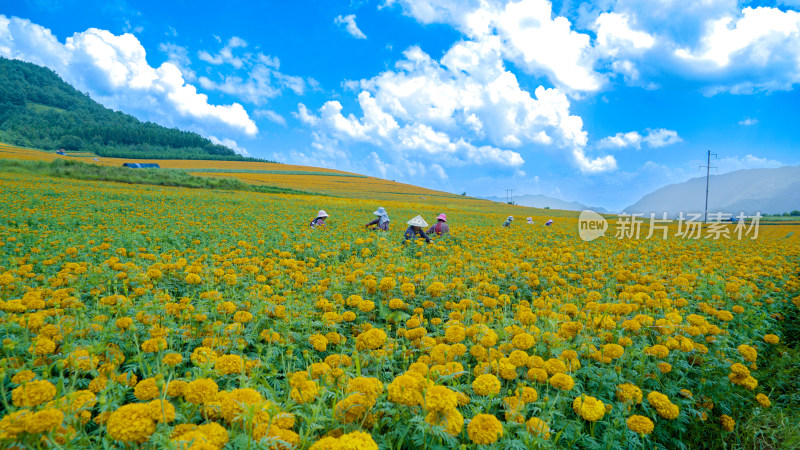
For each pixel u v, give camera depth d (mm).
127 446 2135
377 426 2574
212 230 12578
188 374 2934
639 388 3428
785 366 4750
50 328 3352
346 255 9531
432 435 2514
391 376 3357
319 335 3699
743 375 3650
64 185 31094
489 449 2373
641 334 4270
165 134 184625
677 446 3340
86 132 172500
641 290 5945
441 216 13539
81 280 5301
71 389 2535
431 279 6141
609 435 2873
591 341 3936
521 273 6922
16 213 13672
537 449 2539
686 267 9133
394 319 4883
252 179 88938
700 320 4277
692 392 3721
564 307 4742
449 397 2412
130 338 3578
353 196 63469
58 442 2086
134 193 29250
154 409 2162
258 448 2117
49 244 8422
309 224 15359
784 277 8461
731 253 13070
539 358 3320
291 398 2680
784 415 3789
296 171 122875
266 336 3705
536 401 2895
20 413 2076
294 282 5707
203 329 3953
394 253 8781
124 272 5508
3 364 2455
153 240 10164
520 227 21531
